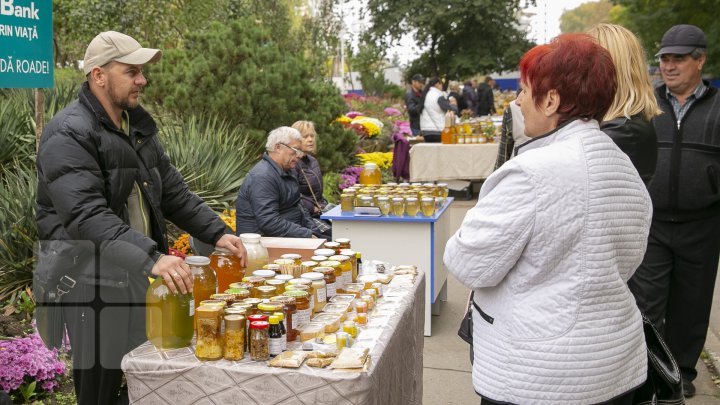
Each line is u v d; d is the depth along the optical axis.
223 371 2.10
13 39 3.26
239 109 7.89
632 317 1.94
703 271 3.64
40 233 2.70
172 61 8.85
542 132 1.97
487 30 28.70
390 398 2.42
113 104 2.72
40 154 2.61
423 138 12.16
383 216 4.89
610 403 1.88
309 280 2.54
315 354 2.14
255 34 8.47
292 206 5.18
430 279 4.88
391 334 2.42
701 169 3.48
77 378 2.70
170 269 2.28
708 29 22.80
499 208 1.81
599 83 1.87
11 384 3.38
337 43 18.84
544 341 1.81
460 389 4.02
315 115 8.73
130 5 11.59
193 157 6.58
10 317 4.16
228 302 2.32
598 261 1.81
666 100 3.57
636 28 23.69
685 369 3.84
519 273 1.84
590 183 1.81
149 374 2.16
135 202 2.82
